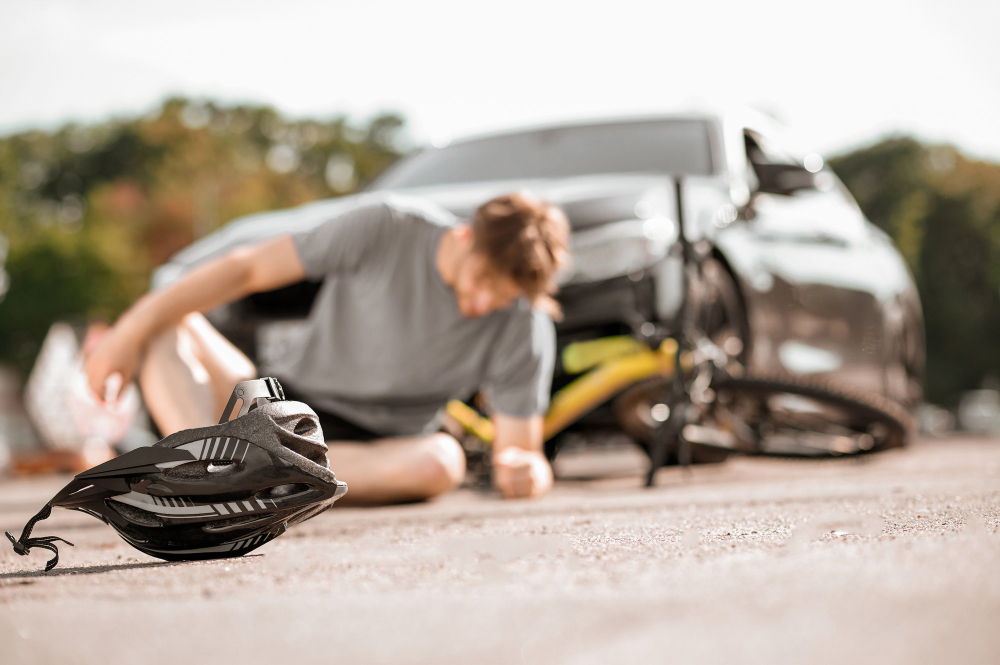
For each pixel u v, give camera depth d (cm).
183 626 76
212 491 119
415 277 240
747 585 86
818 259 392
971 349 4303
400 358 241
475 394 300
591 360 295
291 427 123
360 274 241
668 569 98
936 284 4372
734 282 357
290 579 101
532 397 254
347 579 100
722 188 376
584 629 70
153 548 120
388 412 247
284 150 5897
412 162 443
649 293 310
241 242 332
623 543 120
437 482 233
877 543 111
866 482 238
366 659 64
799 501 178
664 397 290
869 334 403
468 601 84
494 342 247
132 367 211
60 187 5156
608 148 406
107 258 4484
